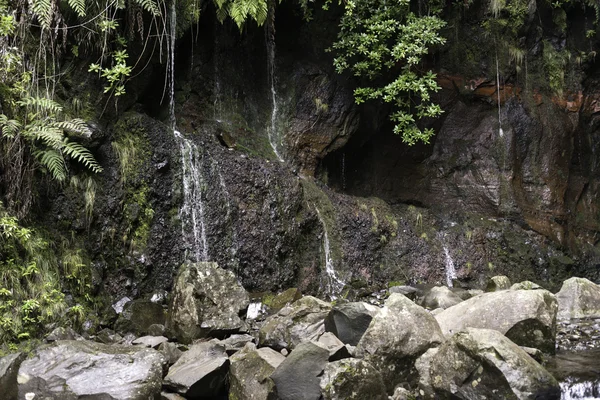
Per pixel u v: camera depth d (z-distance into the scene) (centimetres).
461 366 527
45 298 690
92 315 739
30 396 533
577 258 1234
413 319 593
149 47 911
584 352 642
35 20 777
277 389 537
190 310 721
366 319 636
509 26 1277
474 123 1260
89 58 843
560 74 1326
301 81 1115
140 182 849
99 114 850
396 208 1157
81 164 805
